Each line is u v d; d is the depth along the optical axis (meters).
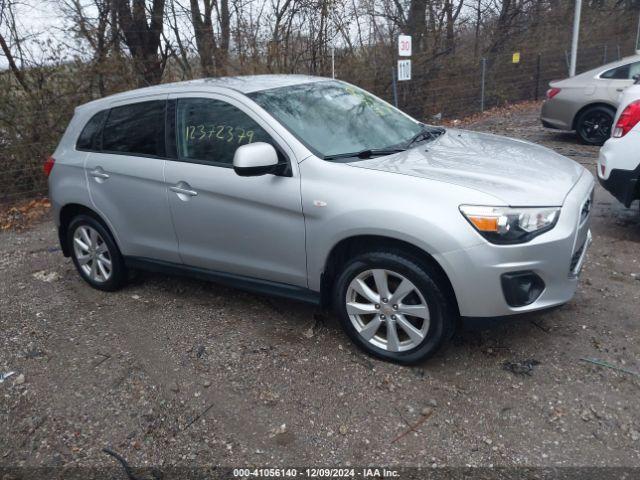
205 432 3.06
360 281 3.47
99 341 4.06
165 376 3.57
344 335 3.88
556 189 3.31
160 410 3.26
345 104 4.23
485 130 11.98
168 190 4.12
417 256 3.24
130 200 4.38
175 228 4.19
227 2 11.26
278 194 3.58
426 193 3.16
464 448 2.83
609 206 6.34
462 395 3.20
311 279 3.62
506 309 3.13
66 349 3.98
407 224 3.13
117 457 2.94
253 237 3.79
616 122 5.20
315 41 11.96
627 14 19.11
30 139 8.22
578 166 3.87
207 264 4.14
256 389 3.38
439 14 13.81
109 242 4.68
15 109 8.12
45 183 8.47
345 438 2.95
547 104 10.02
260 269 3.85
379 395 3.24
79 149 4.76
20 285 5.21
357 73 12.24
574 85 9.61
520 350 3.57
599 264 4.78
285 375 3.48
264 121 3.72
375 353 3.53
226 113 3.91
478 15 14.88
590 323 3.83
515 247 3.05
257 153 3.39
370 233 3.26
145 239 4.42
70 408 3.34
